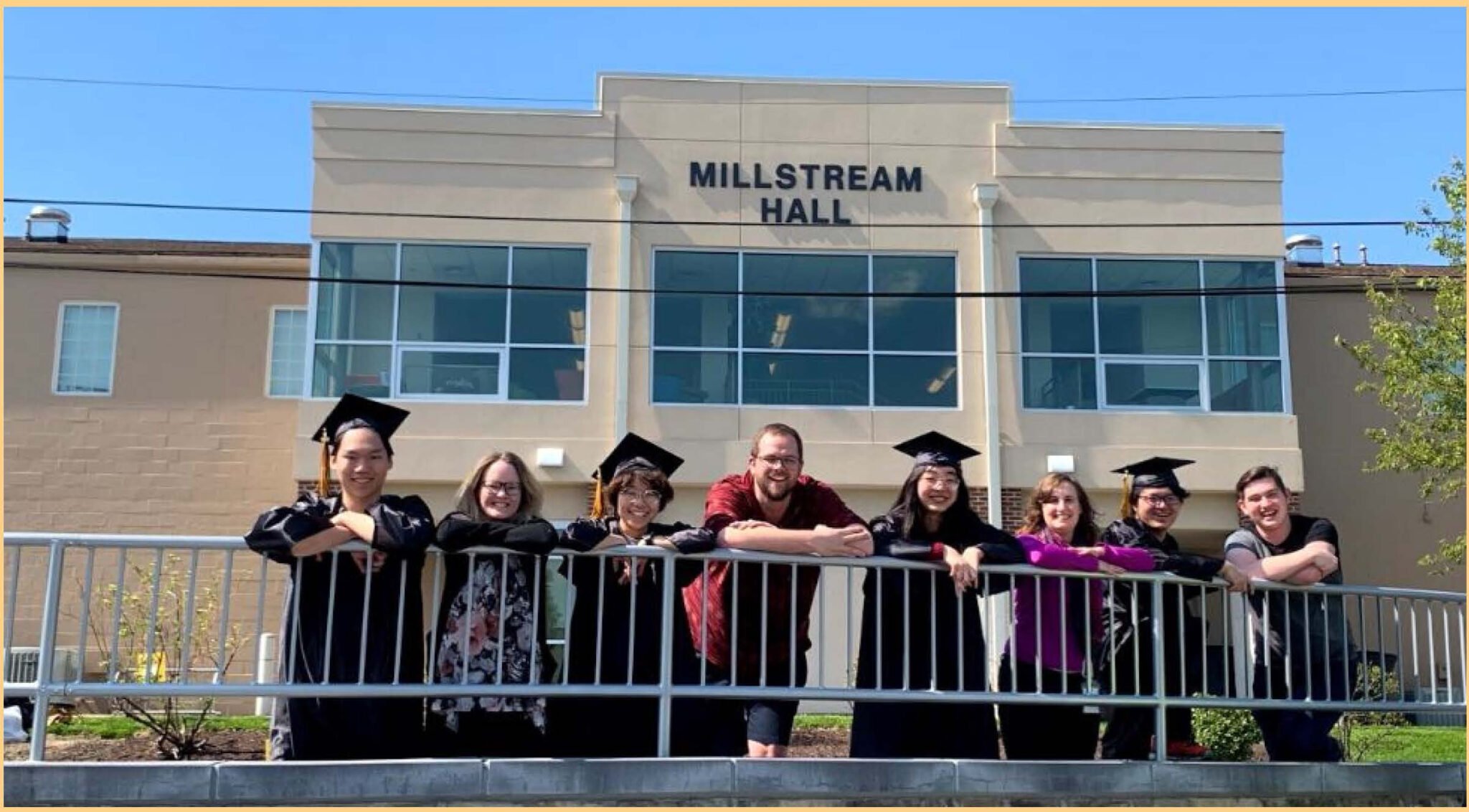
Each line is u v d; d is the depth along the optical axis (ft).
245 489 63.41
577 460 59.00
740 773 20.18
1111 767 21.53
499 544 20.06
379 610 20.43
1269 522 23.70
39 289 64.34
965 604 22.50
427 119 61.67
